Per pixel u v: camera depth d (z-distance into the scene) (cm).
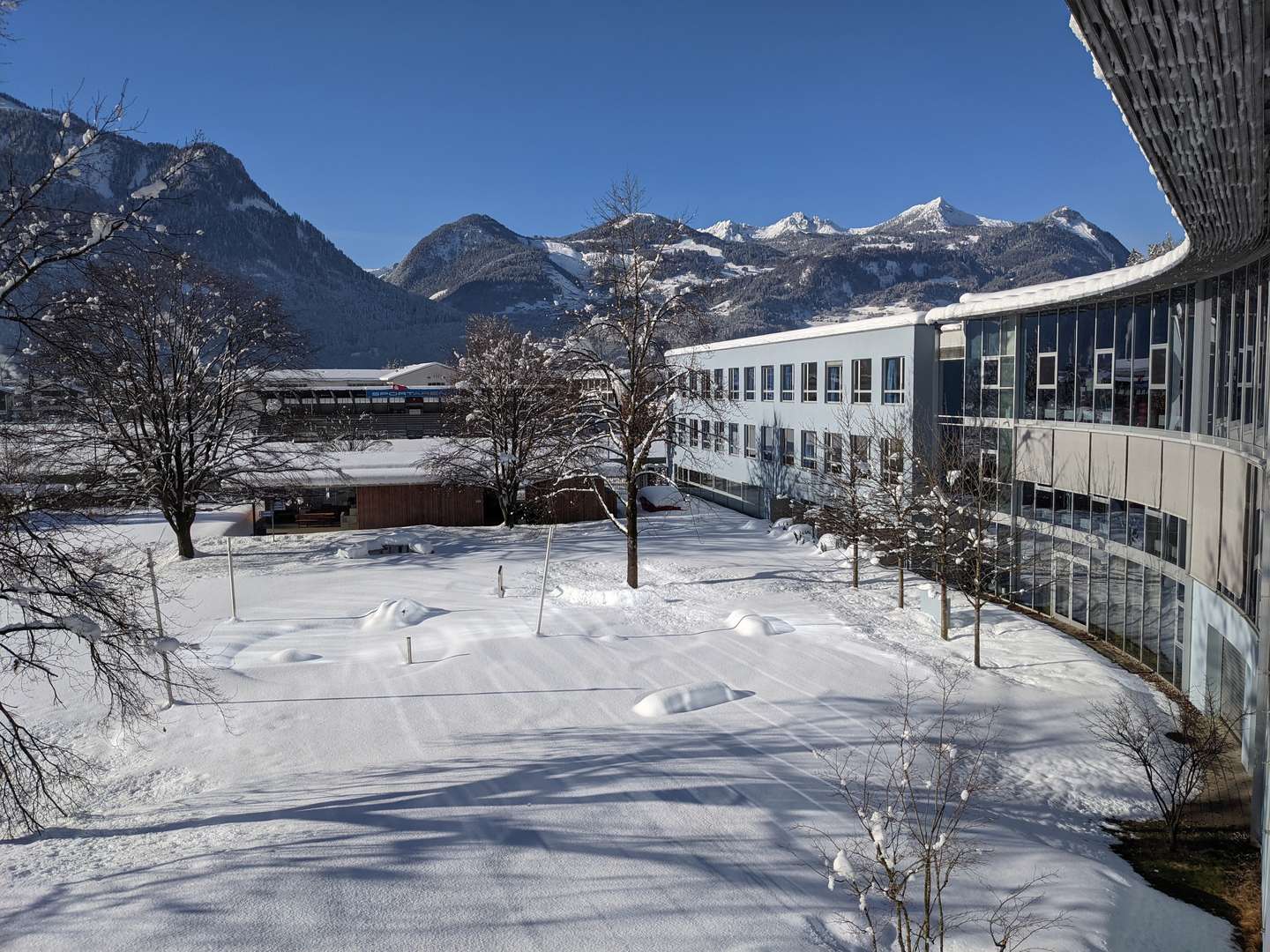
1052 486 2716
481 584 3188
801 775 1525
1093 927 1108
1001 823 1398
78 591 1399
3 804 1377
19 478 1895
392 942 1012
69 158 1203
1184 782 1578
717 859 1230
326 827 1311
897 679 2077
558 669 2144
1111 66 665
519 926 1055
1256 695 1586
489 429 4747
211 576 3356
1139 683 2131
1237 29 587
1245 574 1697
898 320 3372
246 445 3869
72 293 1391
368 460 5216
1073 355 2606
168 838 1297
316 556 3747
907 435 3209
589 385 3947
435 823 1321
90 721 1892
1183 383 2094
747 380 4781
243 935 1012
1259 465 1571
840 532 3366
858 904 1137
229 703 1961
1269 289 1547
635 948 1020
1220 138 830
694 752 1628
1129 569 2352
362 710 1906
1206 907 1205
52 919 1038
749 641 2380
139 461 3566
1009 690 2030
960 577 2548
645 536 4181
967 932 1091
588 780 1493
